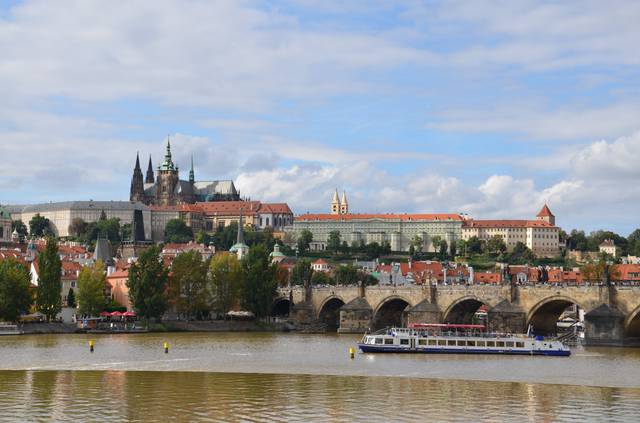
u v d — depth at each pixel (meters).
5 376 188.12
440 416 143.38
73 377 186.88
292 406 150.88
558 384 181.00
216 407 149.12
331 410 147.50
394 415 143.75
